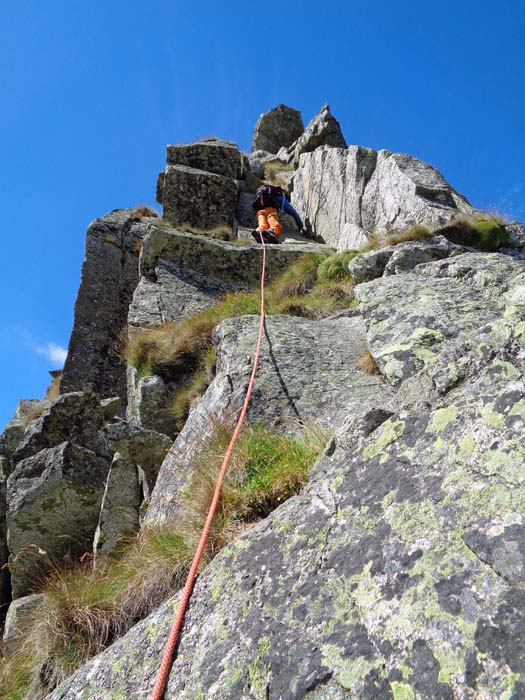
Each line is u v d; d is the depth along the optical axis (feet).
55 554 28.48
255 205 62.08
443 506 10.40
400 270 31.24
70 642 16.90
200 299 47.80
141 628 12.76
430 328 22.31
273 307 39.11
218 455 19.93
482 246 36.65
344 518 11.74
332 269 41.42
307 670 9.37
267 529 12.97
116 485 28.19
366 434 14.07
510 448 10.48
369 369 24.59
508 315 14.30
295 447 18.69
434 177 45.85
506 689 7.58
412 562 9.86
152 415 36.09
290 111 125.49
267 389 23.49
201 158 73.26
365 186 53.36
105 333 58.13
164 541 17.75
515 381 11.60
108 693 11.55
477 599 8.73
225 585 12.14
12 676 18.21
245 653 10.36
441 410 12.44
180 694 10.39
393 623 9.20
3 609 29.99
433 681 8.17
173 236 52.13
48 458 30.14
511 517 9.45
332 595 10.36
